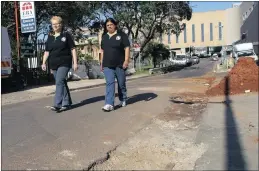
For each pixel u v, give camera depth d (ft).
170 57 183.62
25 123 25.40
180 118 27.58
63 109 29.60
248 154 18.45
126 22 120.37
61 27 28.12
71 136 21.65
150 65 166.40
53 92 49.14
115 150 19.33
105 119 26.25
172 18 127.03
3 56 51.21
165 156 18.69
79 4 86.17
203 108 31.71
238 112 29.14
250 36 194.59
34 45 67.36
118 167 17.02
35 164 16.74
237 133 22.67
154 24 127.54
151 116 27.89
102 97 38.40
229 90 40.09
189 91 43.60
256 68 43.09
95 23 114.32
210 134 22.74
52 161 17.15
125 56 28.78
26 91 51.19
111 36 28.25
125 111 29.12
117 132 22.80
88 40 129.39
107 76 28.81
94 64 87.71
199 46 416.87
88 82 68.54
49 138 21.21
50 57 28.50
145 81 69.77
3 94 47.88
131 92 42.42
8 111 31.60
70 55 28.58
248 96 36.88
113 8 119.24
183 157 18.52
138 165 17.30
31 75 62.75
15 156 17.88
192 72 108.06
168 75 97.35
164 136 22.47
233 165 16.97
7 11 75.25
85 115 27.66
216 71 102.06
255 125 24.56
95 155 18.04
